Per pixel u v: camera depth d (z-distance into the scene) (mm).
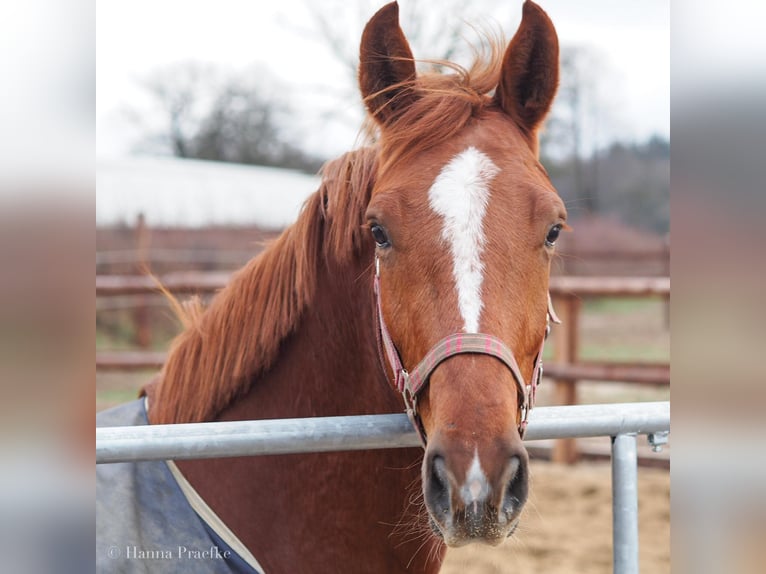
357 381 1646
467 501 1135
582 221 18188
